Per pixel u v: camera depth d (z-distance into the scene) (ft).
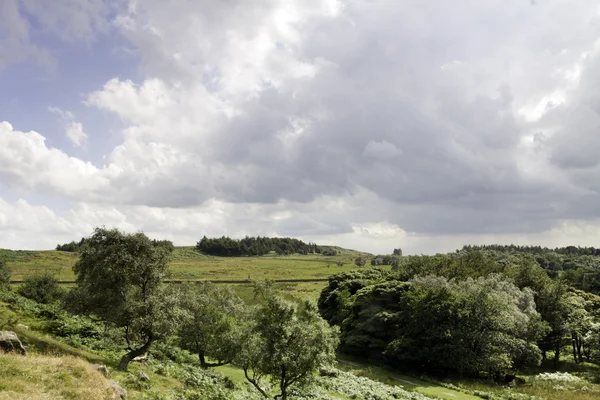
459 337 188.14
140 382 79.10
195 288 189.16
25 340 90.33
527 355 199.41
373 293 247.09
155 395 74.49
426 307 199.82
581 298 293.43
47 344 93.66
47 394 51.26
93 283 100.12
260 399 101.24
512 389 166.91
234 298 196.85
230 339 102.47
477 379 187.32
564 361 256.52
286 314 97.96
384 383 168.14
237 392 103.45
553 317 256.32
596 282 399.24
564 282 305.53
